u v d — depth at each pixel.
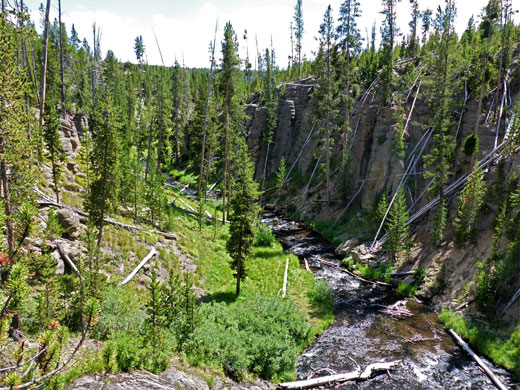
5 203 10.20
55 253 18.20
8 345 9.05
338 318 22.73
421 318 22.83
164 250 26.61
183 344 15.29
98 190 21.14
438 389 15.79
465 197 26.72
